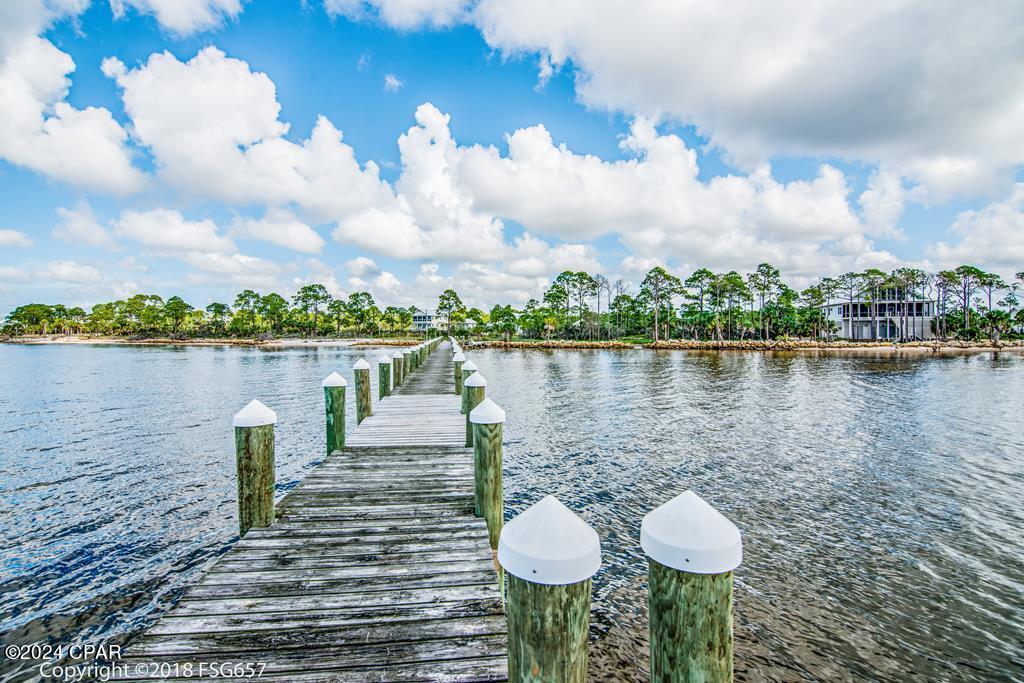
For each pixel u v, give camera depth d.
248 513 4.04
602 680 3.97
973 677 3.91
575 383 22.94
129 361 39.44
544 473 9.05
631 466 9.46
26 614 4.73
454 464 5.91
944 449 10.60
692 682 1.44
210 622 2.75
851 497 7.72
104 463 9.55
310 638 2.62
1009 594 5.04
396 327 95.38
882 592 5.09
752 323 66.94
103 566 5.62
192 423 13.47
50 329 104.56
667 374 27.09
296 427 13.23
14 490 8.00
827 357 40.81
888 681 3.88
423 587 3.16
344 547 3.72
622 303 74.56
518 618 1.48
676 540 1.43
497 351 54.88
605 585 5.34
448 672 2.38
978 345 54.84
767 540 6.25
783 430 12.55
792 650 4.23
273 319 90.56
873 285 63.09
